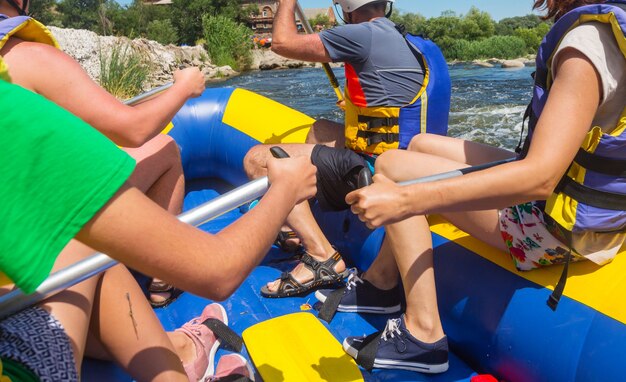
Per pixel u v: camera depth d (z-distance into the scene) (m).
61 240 0.78
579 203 1.37
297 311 2.04
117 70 11.52
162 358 1.24
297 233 2.14
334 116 9.75
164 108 1.61
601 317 1.39
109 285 1.24
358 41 2.12
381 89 2.16
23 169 0.76
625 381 1.28
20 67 1.34
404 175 1.70
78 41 13.88
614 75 1.19
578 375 1.37
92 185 0.79
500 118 8.05
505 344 1.57
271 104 3.30
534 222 1.46
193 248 0.88
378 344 1.68
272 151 1.32
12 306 0.98
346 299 1.99
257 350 1.73
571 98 1.16
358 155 2.11
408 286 1.65
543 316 1.49
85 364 1.38
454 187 1.16
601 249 1.49
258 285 2.21
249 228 0.98
